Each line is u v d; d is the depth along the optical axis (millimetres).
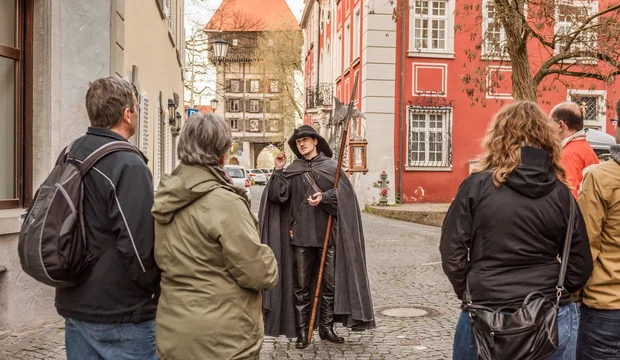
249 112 82062
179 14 21391
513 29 12523
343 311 5559
